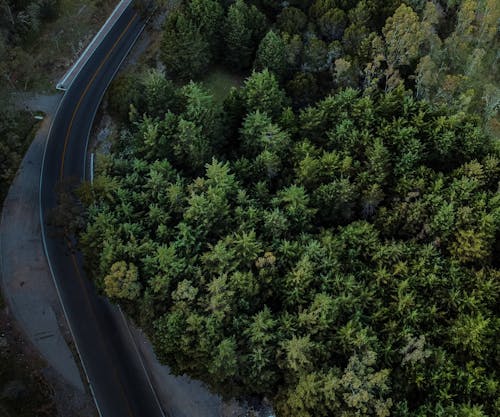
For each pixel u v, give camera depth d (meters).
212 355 57.00
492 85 88.69
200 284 61.28
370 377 53.69
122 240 63.47
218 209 65.50
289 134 74.88
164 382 65.50
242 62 93.44
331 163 71.50
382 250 64.56
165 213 66.31
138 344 67.94
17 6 92.81
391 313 60.75
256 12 91.50
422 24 86.62
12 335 67.12
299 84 84.81
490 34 94.44
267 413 63.31
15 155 78.19
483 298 62.19
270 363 58.41
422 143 75.12
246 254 62.53
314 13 93.44
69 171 80.69
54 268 72.56
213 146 77.50
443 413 53.47
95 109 87.31
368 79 84.06
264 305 61.50
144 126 74.06
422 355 55.78
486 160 72.06
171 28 86.62
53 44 93.56
